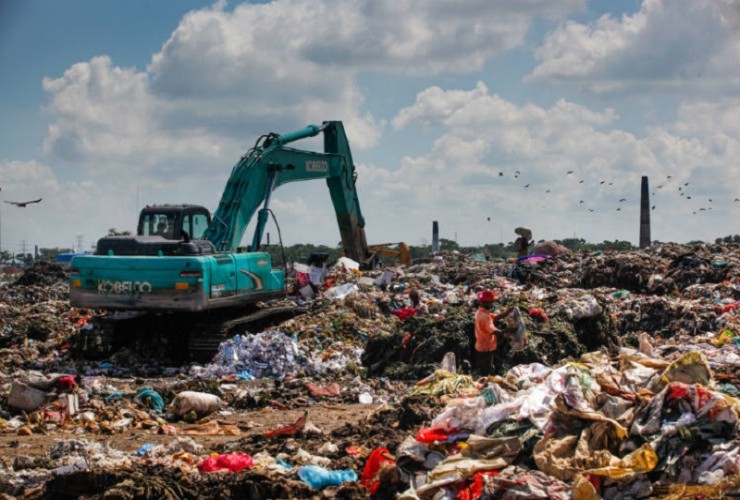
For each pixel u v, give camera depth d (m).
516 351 19.27
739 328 23.17
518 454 10.58
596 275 32.47
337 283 30.91
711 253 35.16
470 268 36.91
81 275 21.88
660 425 10.44
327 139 34.12
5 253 71.88
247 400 17.12
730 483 9.53
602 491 9.88
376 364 20.31
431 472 10.31
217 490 10.38
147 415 15.67
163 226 23.75
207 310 23.08
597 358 13.61
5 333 25.09
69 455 12.55
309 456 11.73
